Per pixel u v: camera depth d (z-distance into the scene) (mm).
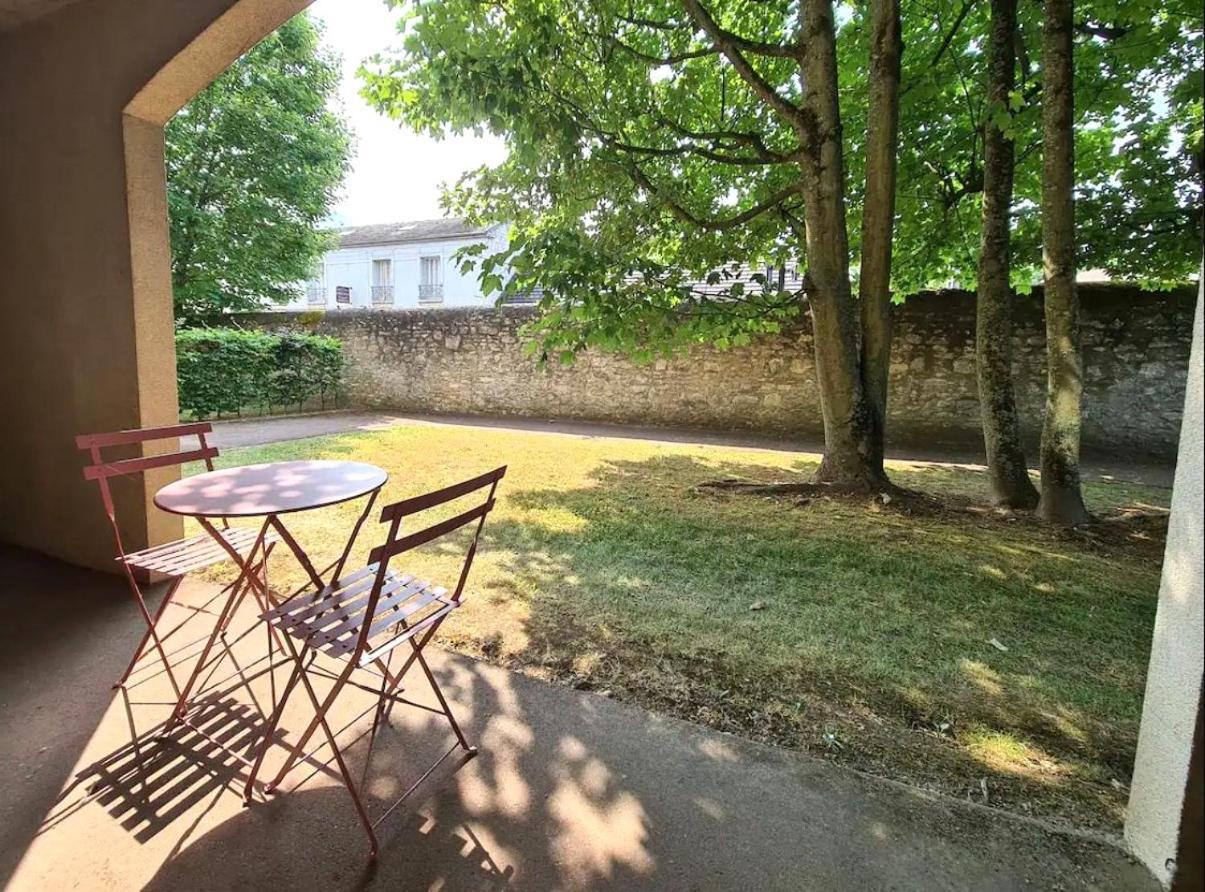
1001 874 1480
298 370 11508
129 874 1464
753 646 2619
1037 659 2545
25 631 2648
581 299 4820
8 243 3332
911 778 1820
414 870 1489
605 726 2061
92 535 3322
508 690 2275
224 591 2664
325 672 2398
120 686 2250
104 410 3168
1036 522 4570
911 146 6699
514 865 1505
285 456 6836
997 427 5082
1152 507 5340
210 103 11562
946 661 2518
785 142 6441
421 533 1652
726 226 5383
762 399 9500
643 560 3699
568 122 4707
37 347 3336
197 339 9844
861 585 3338
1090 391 7809
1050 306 4469
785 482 5852
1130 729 2078
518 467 6559
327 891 1426
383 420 10672
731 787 1777
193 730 2025
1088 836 1600
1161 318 7391
